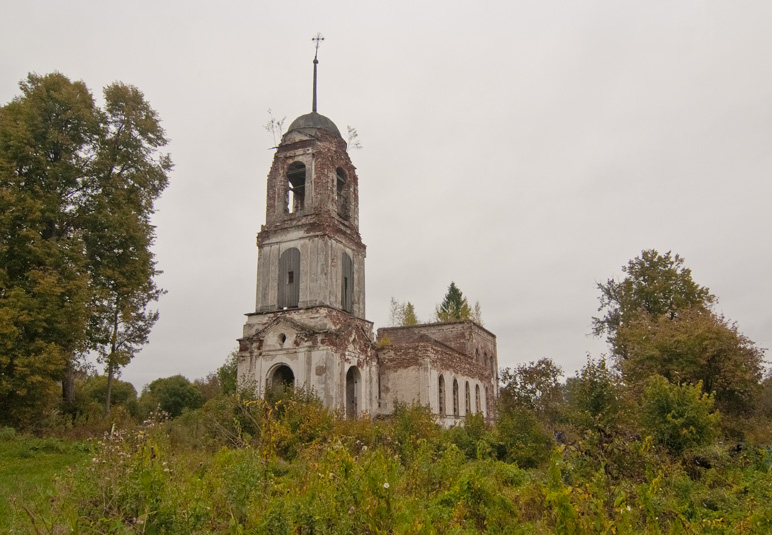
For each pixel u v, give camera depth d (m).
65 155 27.61
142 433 10.51
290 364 31.86
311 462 12.95
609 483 11.81
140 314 34.69
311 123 37.28
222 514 9.08
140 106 32.31
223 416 21.73
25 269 25.94
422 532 8.62
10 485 13.85
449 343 50.19
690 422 17.48
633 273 46.66
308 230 34.12
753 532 9.52
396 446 19.45
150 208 32.62
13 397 24.05
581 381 18.66
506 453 20.53
